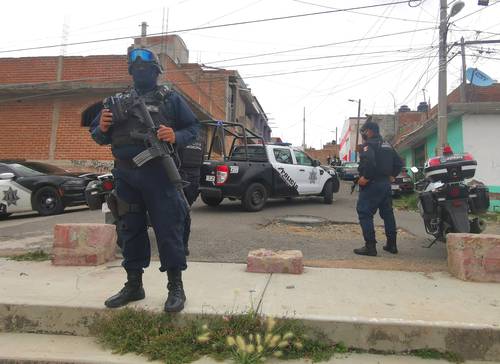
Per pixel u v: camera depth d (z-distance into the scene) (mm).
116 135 3490
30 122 15359
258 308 3508
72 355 3102
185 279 4426
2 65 15836
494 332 3133
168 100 3590
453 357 3123
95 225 5207
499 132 14625
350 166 25422
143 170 3428
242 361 2939
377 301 3758
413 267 5043
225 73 28312
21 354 3113
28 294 3875
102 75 15391
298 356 3135
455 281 4445
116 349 3191
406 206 12438
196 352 3127
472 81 16594
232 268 4945
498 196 14461
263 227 8016
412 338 3191
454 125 15578
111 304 3518
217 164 9641
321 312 3432
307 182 11461
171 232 3486
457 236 4621
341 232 7723
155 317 3414
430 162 5633
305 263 5203
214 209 10469
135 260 3662
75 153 15031
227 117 27312
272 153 10703
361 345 3229
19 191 10195
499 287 4250
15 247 6309
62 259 5090
